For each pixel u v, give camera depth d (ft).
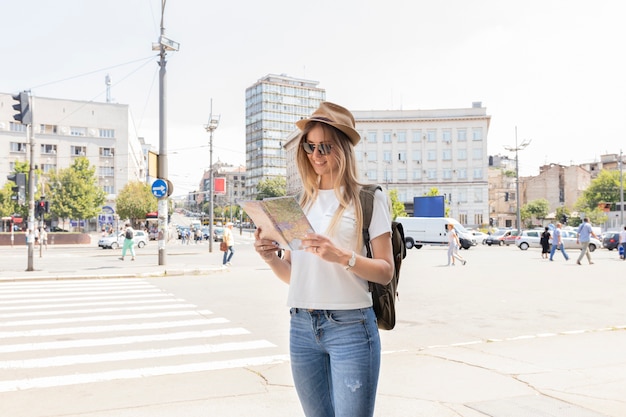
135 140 334.85
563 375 16.28
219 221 407.44
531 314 29.37
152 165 59.52
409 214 266.77
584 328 25.07
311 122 6.86
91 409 13.60
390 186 273.75
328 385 7.00
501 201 323.37
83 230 231.09
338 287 6.49
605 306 32.35
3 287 42.29
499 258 85.87
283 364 18.42
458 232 122.62
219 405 13.82
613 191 240.53
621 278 50.08
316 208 6.91
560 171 307.17
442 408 13.32
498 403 13.66
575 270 59.82
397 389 14.94
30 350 20.63
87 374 17.12
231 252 65.98
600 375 16.22
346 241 6.55
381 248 6.59
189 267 58.18
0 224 194.39
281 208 6.07
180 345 21.56
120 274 50.70
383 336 23.30
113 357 19.49
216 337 23.18
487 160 271.08
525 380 15.75
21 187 59.21
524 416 12.67
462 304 33.27
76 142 244.01
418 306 32.45
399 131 275.39
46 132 239.09
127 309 31.04
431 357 18.76
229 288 41.81
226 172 535.19
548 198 310.45
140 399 14.40
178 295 37.45
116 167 253.03
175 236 229.86
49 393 15.07
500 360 18.25
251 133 498.28
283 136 485.97
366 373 6.44
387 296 6.84
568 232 117.08
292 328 6.97
